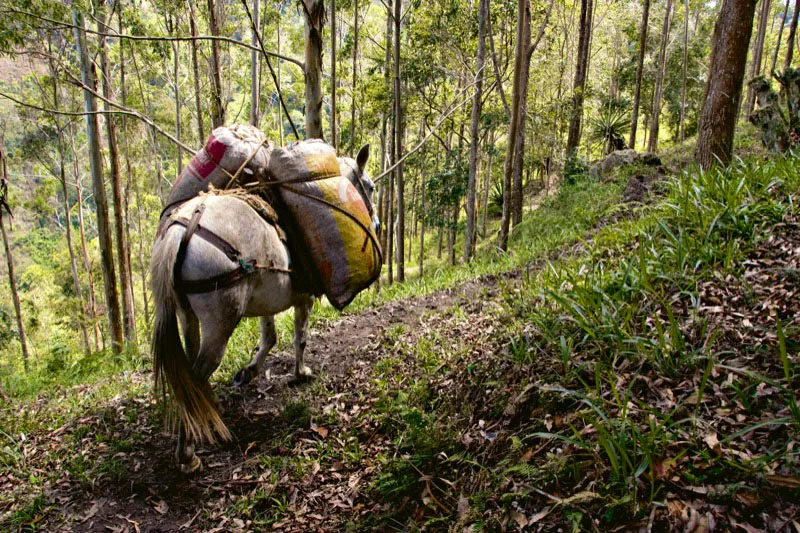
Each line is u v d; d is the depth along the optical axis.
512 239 13.48
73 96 19.58
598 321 3.64
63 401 5.49
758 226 4.39
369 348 5.57
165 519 3.34
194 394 3.19
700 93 30.48
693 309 3.52
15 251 39.91
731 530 2.01
